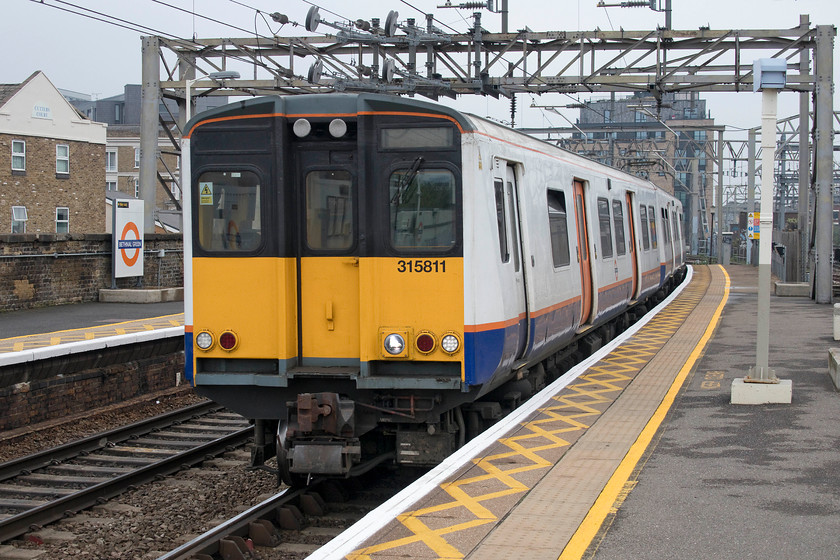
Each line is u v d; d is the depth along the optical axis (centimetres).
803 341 1390
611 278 1420
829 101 2094
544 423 842
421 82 1972
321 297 789
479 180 762
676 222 2742
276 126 775
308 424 753
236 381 782
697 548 519
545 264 991
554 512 586
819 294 2094
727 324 1645
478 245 758
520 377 956
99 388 1312
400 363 769
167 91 2295
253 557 715
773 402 916
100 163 4034
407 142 760
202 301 794
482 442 765
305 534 772
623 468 688
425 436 794
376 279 764
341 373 766
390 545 529
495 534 546
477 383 755
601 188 1392
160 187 5488
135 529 833
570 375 1086
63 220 3869
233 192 786
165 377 1470
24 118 3669
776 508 589
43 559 759
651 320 1725
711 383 1038
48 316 1684
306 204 790
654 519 570
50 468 1034
